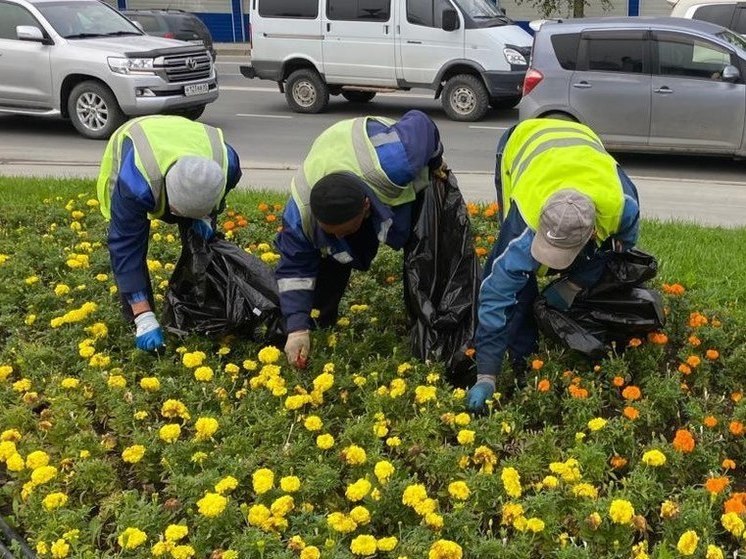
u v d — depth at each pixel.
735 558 2.75
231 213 6.76
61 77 12.00
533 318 4.11
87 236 6.13
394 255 5.43
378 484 3.13
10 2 12.21
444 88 14.12
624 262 3.83
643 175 10.05
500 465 3.28
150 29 18.42
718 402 3.79
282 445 3.44
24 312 4.88
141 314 4.10
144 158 3.80
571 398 3.66
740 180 9.74
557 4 24.41
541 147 3.52
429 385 3.83
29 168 9.86
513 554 2.78
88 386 3.85
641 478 3.08
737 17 12.56
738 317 4.69
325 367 3.83
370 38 14.23
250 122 13.80
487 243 5.89
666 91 9.95
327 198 3.26
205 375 3.74
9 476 3.47
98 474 3.26
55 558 2.83
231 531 2.94
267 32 14.85
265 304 4.14
